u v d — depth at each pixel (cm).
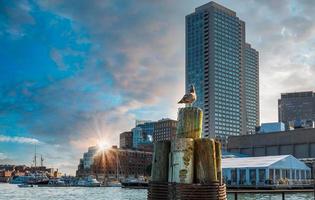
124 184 14125
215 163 1377
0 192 11375
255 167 10038
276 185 9200
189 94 1452
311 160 12012
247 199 5034
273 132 17338
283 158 10250
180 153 1367
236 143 18500
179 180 1351
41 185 19088
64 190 12975
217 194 1341
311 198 5259
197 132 1414
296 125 18562
